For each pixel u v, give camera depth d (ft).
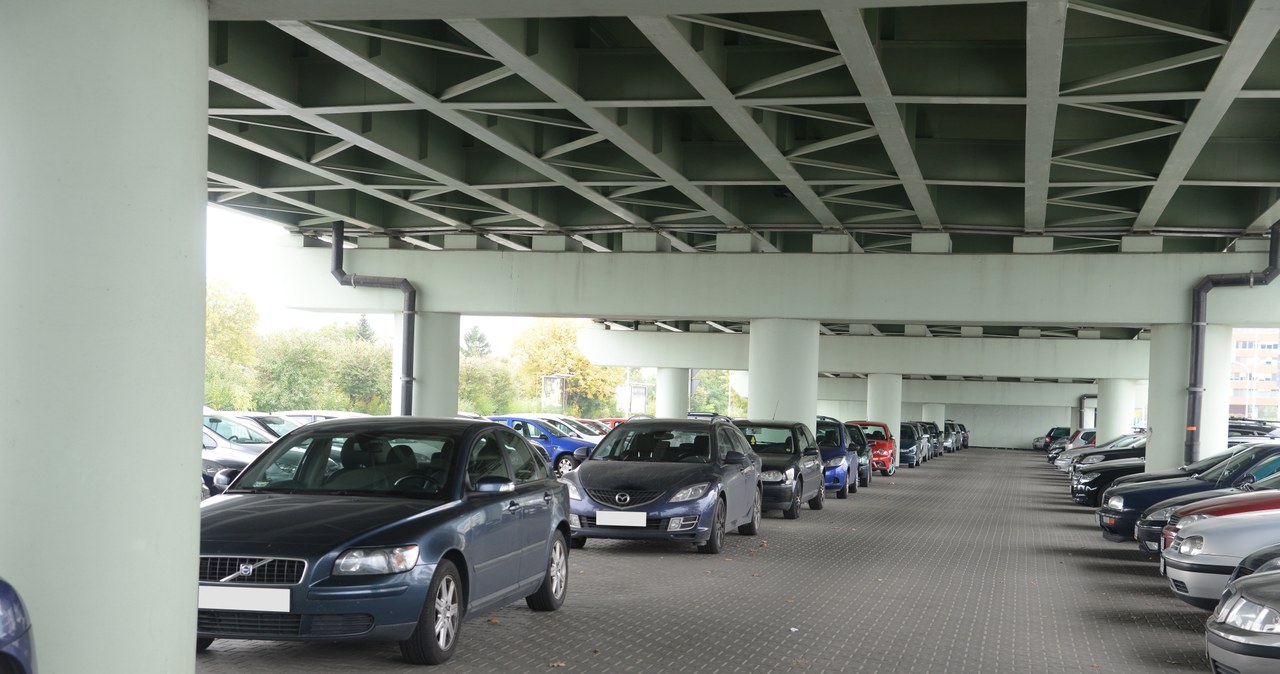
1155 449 78.33
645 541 51.11
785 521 64.34
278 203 83.05
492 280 87.61
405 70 44.98
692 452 49.24
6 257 18.19
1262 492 37.27
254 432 68.74
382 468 27.20
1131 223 75.72
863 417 253.24
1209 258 76.48
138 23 18.72
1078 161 59.11
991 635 30.78
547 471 32.37
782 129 55.77
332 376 303.68
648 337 158.51
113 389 18.37
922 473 133.39
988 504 84.33
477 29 37.58
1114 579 43.19
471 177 66.54
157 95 18.98
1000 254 78.89
